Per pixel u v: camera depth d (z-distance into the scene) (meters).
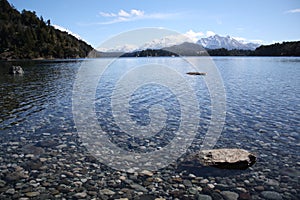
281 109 16.36
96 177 7.49
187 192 6.68
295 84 28.75
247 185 7.02
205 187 6.93
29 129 12.29
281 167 8.11
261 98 20.34
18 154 9.15
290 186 6.95
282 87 26.48
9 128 12.41
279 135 11.34
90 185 7.02
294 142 10.41
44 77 38.44
